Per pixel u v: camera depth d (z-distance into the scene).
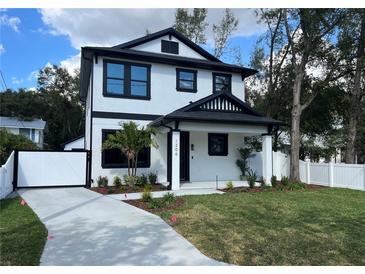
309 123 21.38
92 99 14.77
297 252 5.38
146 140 13.35
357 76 17.23
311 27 15.21
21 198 10.98
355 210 8.94
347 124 21.66
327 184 15.45
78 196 11.46
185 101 16.75
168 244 5.78
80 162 14.66
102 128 14.86
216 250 5.46
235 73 18.25
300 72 16.23
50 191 12.88
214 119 13.38
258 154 18.31
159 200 9.53
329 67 17.39
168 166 15.54
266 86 24.08
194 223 7.32
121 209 8.96
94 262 4.86
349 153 17.66
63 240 5.95
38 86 54.25
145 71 15.98
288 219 7.77
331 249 5.53
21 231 6.49
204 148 17.12
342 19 14.74
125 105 15.35
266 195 11.70
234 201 10.23
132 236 6.26
